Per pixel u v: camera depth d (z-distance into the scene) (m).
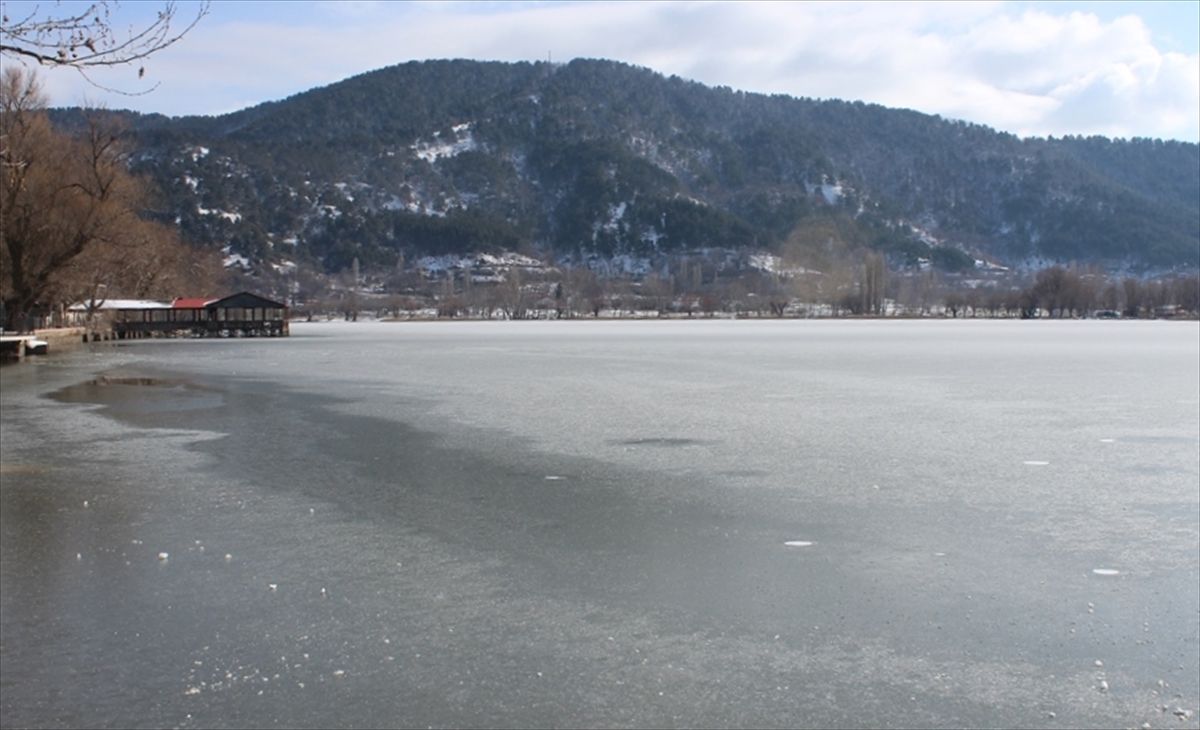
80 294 79.38
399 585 11.74
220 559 12.80
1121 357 53.75
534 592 11.51
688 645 9.90
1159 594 11.38
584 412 27.95
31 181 57.44
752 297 186.25
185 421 26.19
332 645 9.88
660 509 15.56
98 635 10.14
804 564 12.59
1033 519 14.87
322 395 33.19
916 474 18.38
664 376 41.31
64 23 7.87
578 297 184.88
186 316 95.50
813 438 22.89
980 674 9.20
